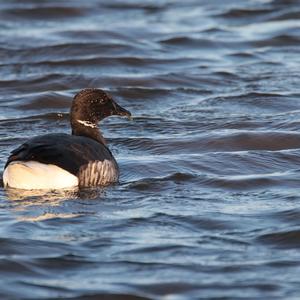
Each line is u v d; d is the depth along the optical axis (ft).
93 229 48.78
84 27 100.89
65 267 44.65
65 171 53.01
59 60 87.97
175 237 48.06
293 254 46.34
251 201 53.57
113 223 49.49
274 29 100.48
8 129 70.13
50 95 77.05
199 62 89.40
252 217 50.78
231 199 53.93
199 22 104.63
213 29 100.78
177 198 53.83
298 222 50.06
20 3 111.24
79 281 43.29
